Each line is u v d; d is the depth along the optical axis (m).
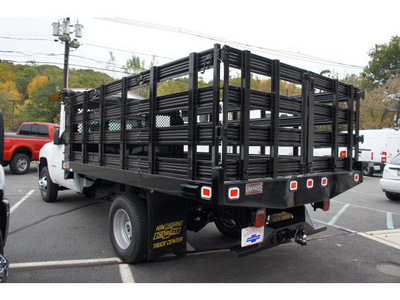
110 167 4.02
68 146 5.58
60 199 7.66
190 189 2.69
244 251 2.98
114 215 3.90
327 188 3.53
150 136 3.20
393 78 37.56
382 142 14.17
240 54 2.67
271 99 2.96
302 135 3.29
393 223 6.04
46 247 4.36
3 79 59.75
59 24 18.64
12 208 6.71
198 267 3.72
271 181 2.88
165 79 3.06
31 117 33.25
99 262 3.83
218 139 2.47
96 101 4.57
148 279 3.36
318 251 4.39
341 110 3.83
